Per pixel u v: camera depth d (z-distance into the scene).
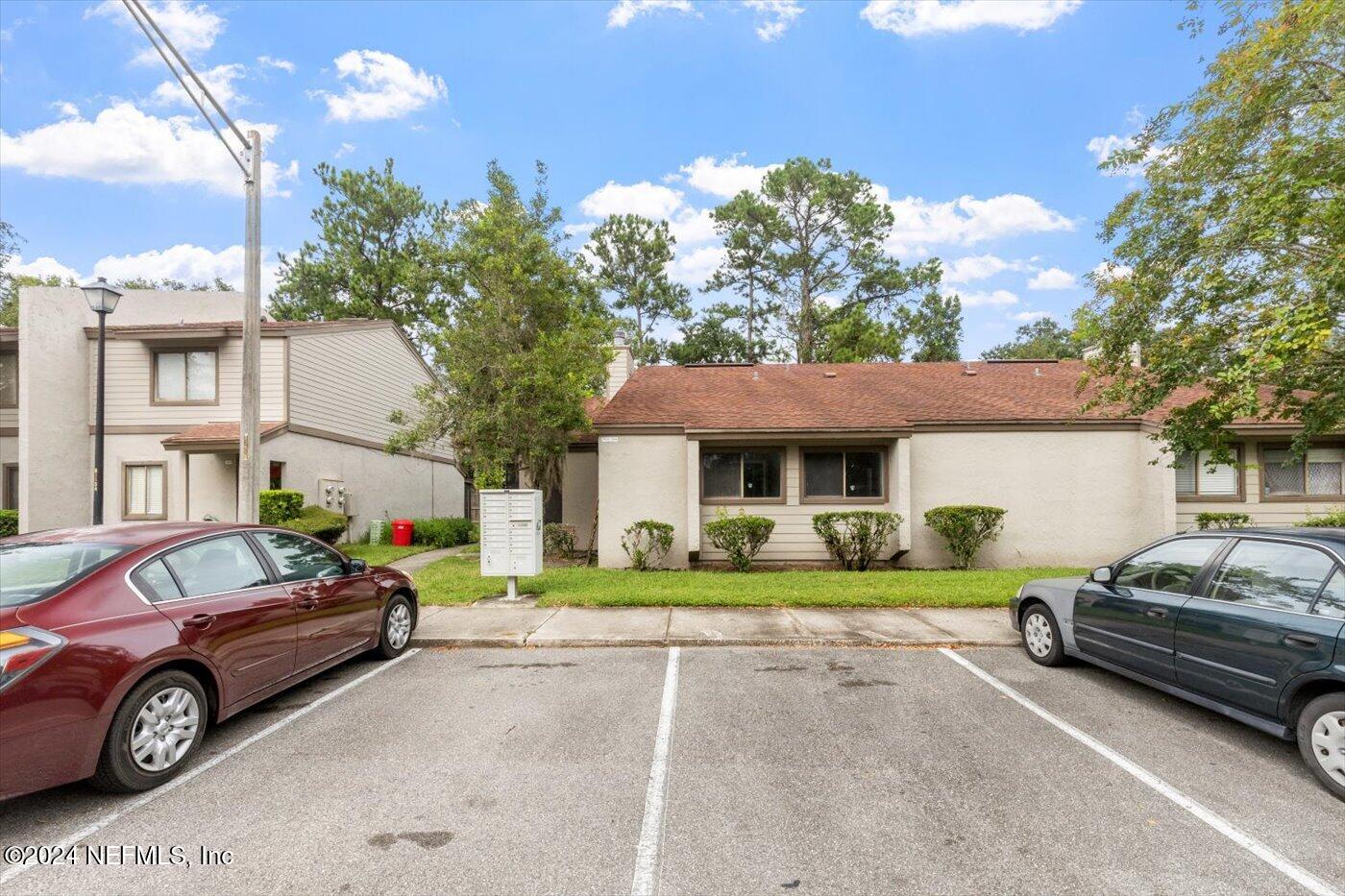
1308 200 6.68
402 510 21.12
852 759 4.16
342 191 29.39
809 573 11.08
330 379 17.06
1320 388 7.78
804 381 15.80
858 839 3.22
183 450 14.15
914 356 33.22
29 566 3.84
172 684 3.95
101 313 10.77
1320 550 4.04
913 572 11.17
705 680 5.81
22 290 14.53
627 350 17.23
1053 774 3.94
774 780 3.87
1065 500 12.65
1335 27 6.90
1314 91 7.31
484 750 4.32
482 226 12.22
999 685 5.66
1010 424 12.66
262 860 3.06
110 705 3.56
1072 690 5.51
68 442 15.07
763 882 2.88
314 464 16.23
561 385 11.85
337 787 3.81
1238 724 4.75
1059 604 6.04
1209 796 3.67
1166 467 10.15
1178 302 7.88
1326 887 2.84
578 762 4.14
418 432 13.06
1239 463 11.41
